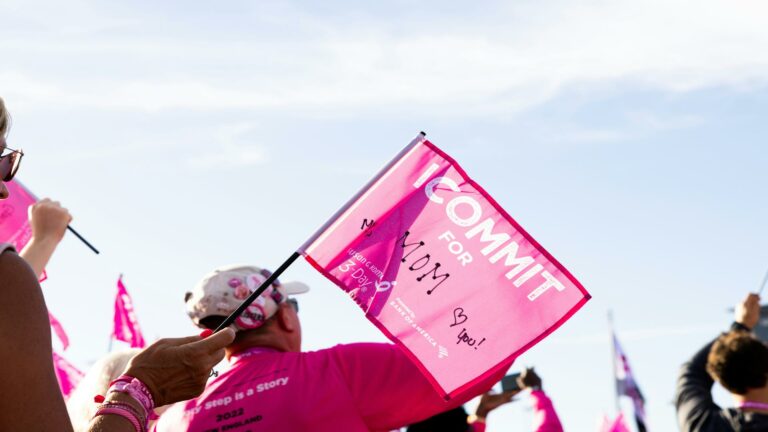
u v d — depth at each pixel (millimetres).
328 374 3266
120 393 2092
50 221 3602
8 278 1800
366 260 3068
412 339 2988
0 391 1735
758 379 4133
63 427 1771
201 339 2289
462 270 3057
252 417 3242
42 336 1801
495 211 3104
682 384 4473
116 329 5406
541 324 2963
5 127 2098
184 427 3332
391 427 3301
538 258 3037
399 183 3156
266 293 3529
